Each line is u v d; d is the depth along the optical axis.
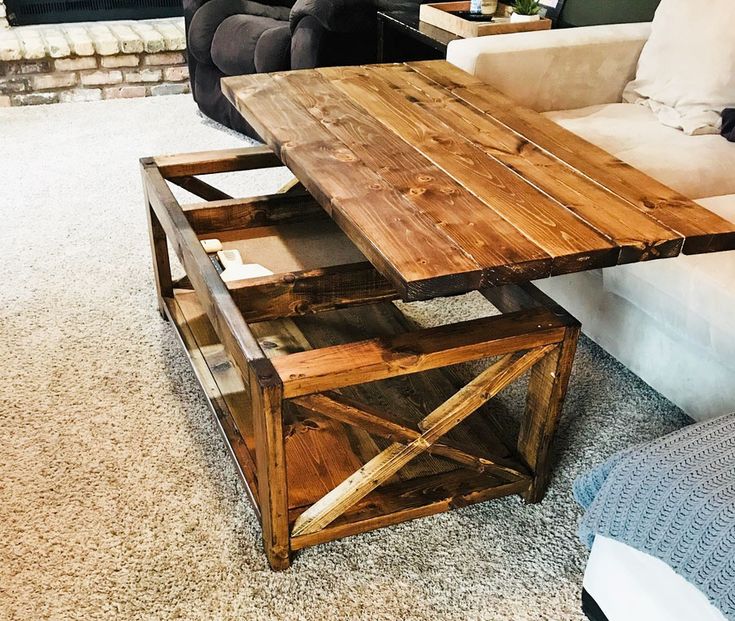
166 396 1.89
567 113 2.50
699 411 1.75
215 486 1.64
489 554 1.51
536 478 1.60
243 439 1.64
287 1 3.56
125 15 4.21
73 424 1.79
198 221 2.00
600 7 3.10
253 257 1.92
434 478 1.59
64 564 1.45
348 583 1.44
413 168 1.57
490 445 1.67
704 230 1.35
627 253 1.30
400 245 1.27
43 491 1.61
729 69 2.28
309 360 1.29
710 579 1.06
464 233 1.32
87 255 2.49
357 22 3.00
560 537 1.55
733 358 1.55
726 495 1.09
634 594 1.24
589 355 2.11
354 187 1.47
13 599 1.38
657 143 2.21
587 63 2.53
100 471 1.66
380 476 1.42
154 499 1.60
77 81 3.85
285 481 1.35
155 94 4.02
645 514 1.16
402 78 2.12
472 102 1.96
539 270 1.25
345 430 1.68
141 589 1.41
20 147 3.30
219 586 1.43
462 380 1.88
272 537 1.40
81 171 3.10
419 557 1.50
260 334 2.03
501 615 1.39
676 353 1.77
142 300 2.27
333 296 1.71
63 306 2.22
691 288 1.59
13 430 1.76
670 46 2.44
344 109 1.87
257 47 3.12
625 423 1.86
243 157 2.06
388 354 1.32
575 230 1.34
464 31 2.84
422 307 2.26
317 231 2.07
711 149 2.17
